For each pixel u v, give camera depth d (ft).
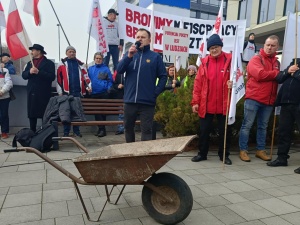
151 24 21.99
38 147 17.74
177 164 16.11
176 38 21.31
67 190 11.85
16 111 25.30
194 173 14.52
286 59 17.04
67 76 22.02
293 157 18.40
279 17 63.72
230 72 15.51
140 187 12.34
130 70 14.02
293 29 16.89
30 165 15.16
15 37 20.01
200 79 16.34
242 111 19.56
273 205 10.89
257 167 15.89
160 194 9.06
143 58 14.02
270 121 20.72
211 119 16.49
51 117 19.13
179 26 25.22
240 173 14.70
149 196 9.45
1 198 10.98
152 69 14.05
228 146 16.61
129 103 14.12
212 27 25.73
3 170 14.32
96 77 24.35
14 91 25.04
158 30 24.56
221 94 15.87
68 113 19.07
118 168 8.61
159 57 14.37
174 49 21.36
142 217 9.73
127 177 8.71
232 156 18.25
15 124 25.35
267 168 15.74
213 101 15.93
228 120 15.57
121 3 22.43
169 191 9.19
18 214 9.73
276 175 14.52
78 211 10.06
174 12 33.78
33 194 11.41
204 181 13.35
